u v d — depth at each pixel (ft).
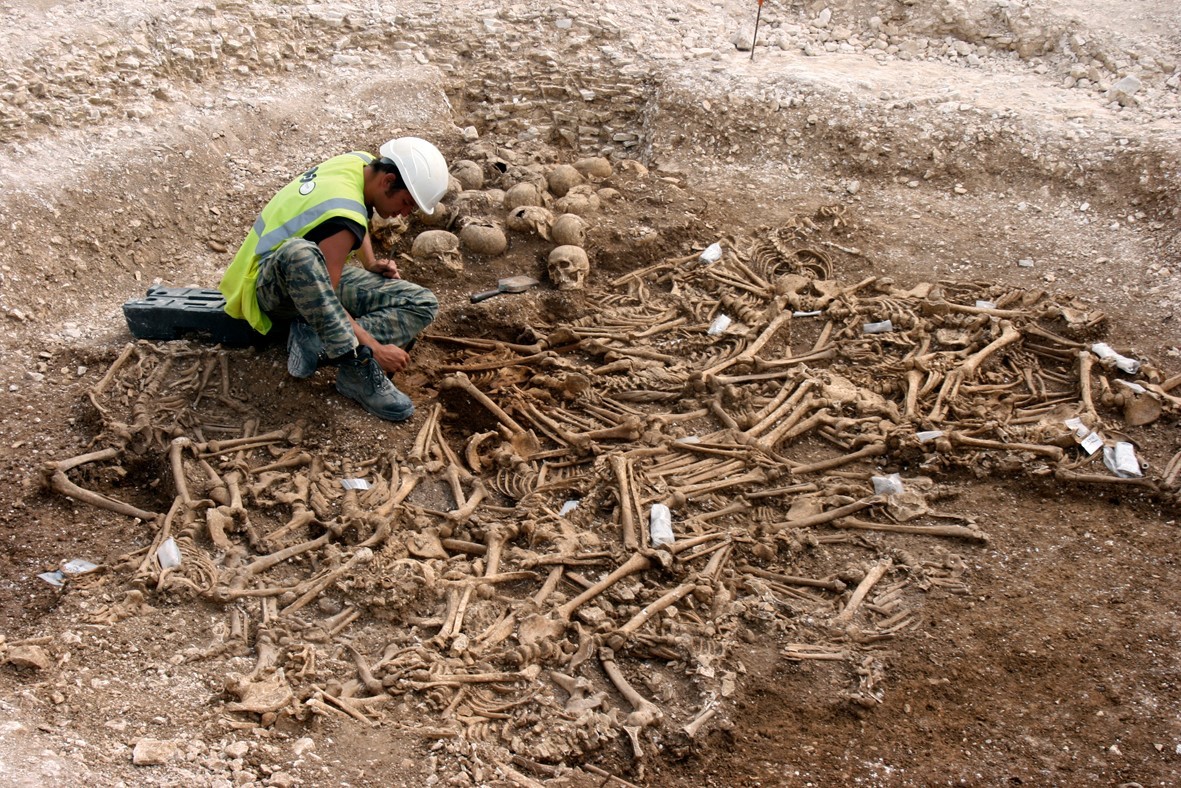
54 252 17.29
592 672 11.26
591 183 21.02
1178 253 19.57
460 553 12.72
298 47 24.11
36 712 9.58
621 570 12.30
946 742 10.78
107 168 18.81
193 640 10.99
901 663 11.65
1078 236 20.56
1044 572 13.07
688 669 11.23
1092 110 23.09
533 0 27.07
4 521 12.85
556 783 9.77
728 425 15.19
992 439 15.05
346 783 9.31
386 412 14.53
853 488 14.16
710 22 27.78
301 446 14.15
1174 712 11.12
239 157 21.07
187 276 18.56
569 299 17.97
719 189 22.24
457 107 24.71
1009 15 26.16
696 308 18.28
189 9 23.04
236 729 9.71
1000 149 22.41
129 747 9.30
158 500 13.48
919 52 26.63
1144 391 15.75
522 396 15.58
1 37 20.54
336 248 13.46
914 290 18.80
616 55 25.70
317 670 10.67
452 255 18.30
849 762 10.50
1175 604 12.56
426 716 10.30
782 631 11.91
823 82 24.21
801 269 19.48
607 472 13.84
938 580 12.84
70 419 14.60
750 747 10.60
